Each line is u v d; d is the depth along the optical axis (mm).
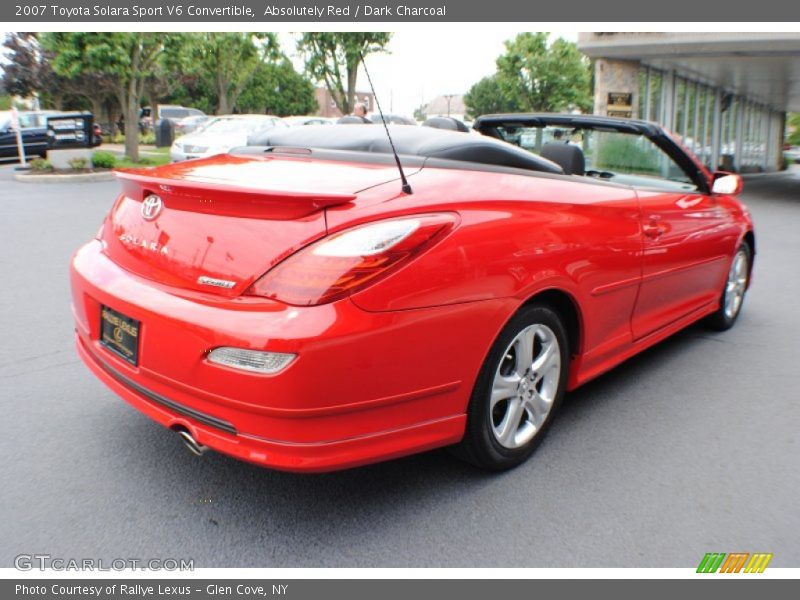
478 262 2395
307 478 2744
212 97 51750
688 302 4227
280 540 2354
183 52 19062
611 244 3127
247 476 2746
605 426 3311
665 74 22094
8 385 3594
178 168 2797
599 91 20562
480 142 2947
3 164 20266
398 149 2861
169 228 2414
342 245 2105
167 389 2297
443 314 2291
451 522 2477
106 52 17391
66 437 3029
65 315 4898
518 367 2725
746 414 3496
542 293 2809
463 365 2406
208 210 2328
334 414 2123
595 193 3146
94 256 2779
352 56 24562
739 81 25281
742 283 5066
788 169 43656
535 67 40531
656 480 2809
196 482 2695
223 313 2133
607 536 2424
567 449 3057
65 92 34750
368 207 2203
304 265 2098
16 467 2762
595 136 4113
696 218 4043
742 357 4398
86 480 2684
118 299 2414
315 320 2049
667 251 3678
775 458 3031
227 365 2102
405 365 2229
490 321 2453
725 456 3035
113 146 31000
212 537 2357
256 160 2854
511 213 2590
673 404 3604
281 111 60250
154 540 2332
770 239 10031
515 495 2662
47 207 10516
